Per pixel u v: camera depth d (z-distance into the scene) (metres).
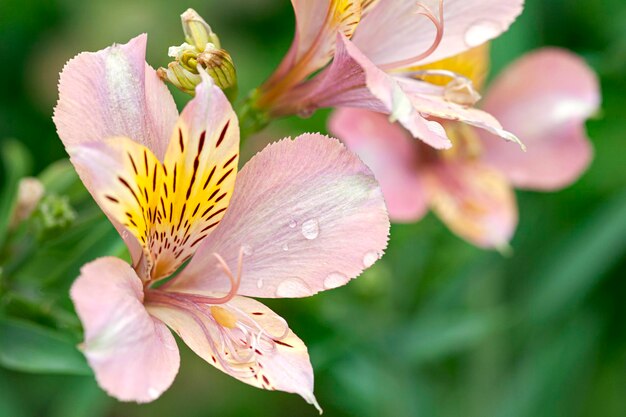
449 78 0.43
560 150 0.47
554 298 0.47
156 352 0.34
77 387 0.44
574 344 0.47
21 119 0.51
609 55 0.48
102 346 0.33
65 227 0.41
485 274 0.48
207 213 0.35
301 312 0.44
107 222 0.40
